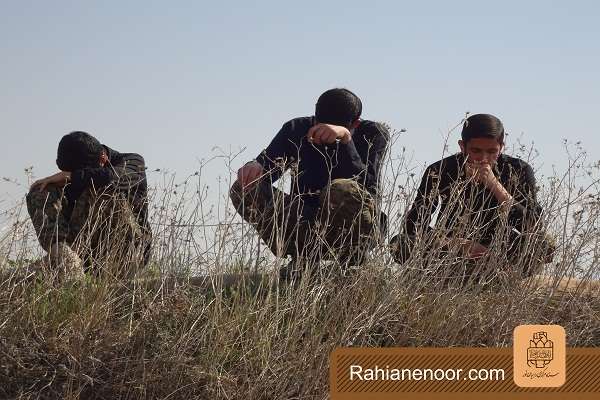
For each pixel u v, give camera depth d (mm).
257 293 6824
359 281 6934
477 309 7102
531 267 7520
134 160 8352
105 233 7574
